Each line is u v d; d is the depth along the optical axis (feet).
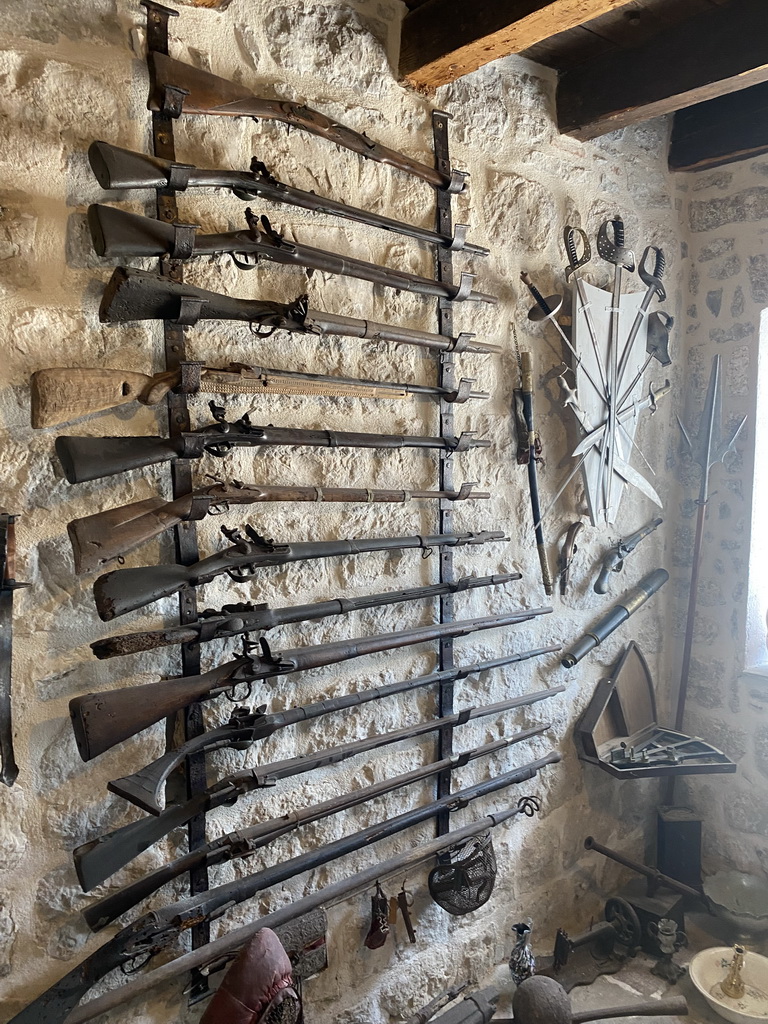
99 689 4.27
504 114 6.52
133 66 4.25
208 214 4.61
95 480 4.22
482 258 6.39
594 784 7.74
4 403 3.87
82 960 4.23
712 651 8.42
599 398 7.16
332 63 5.24
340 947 5.57
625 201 7.78
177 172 4.08
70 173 4.04
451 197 6.11
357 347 5.46
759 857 7.99
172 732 4.56
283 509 5.11
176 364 4.43
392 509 5.77
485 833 6.35
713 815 8.39
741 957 6.51
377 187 5.55
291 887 5.20
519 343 6.74
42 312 3.98
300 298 4.50
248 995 3.89
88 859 3.83
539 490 7.02
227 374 4.45
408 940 6.01
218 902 4.52
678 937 7.27
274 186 4.57
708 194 8.33
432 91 5.91
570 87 6.89
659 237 8.20
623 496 7.96
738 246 8.08
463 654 6.36
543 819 7.19
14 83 3.84
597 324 7.08
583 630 7.51
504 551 6.68
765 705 7.95
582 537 7.46
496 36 5.00
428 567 6.06
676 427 8.61
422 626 5.98
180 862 4.37
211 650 4.78
